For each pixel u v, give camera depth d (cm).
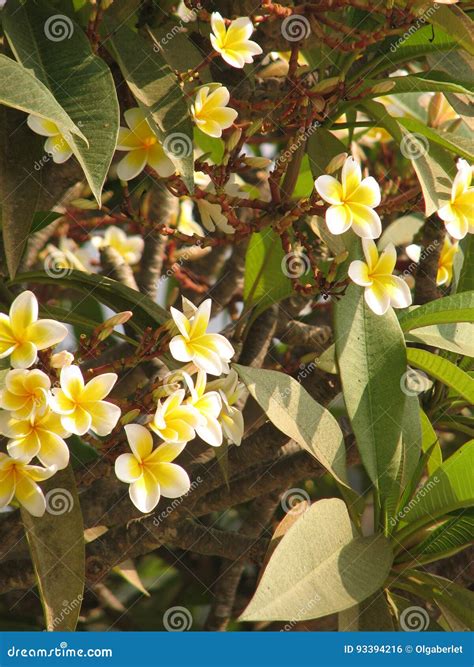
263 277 187
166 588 233
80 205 164
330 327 204
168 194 206
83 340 149
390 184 214
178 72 160
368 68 172
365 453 163
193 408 145
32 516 149
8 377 137
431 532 164
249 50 157
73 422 139
